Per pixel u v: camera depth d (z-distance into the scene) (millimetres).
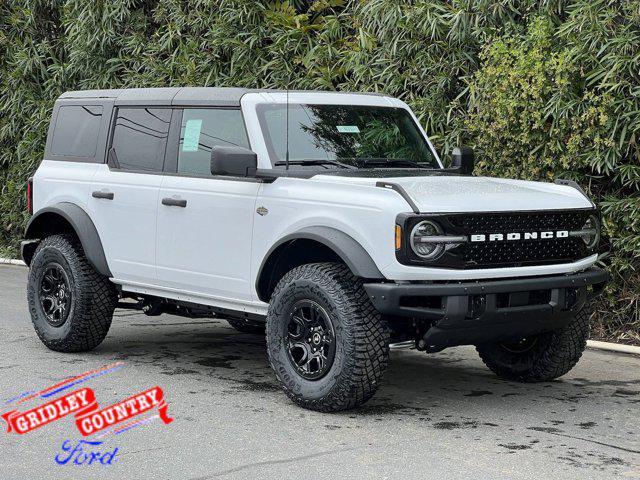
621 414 5754
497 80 8203
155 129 6871
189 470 4664
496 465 4742
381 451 4953
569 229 5879
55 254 7219
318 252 6066
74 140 7477
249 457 4855
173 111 6777
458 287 5348
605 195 8047
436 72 8984
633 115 7629
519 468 4699
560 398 6148
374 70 9336
